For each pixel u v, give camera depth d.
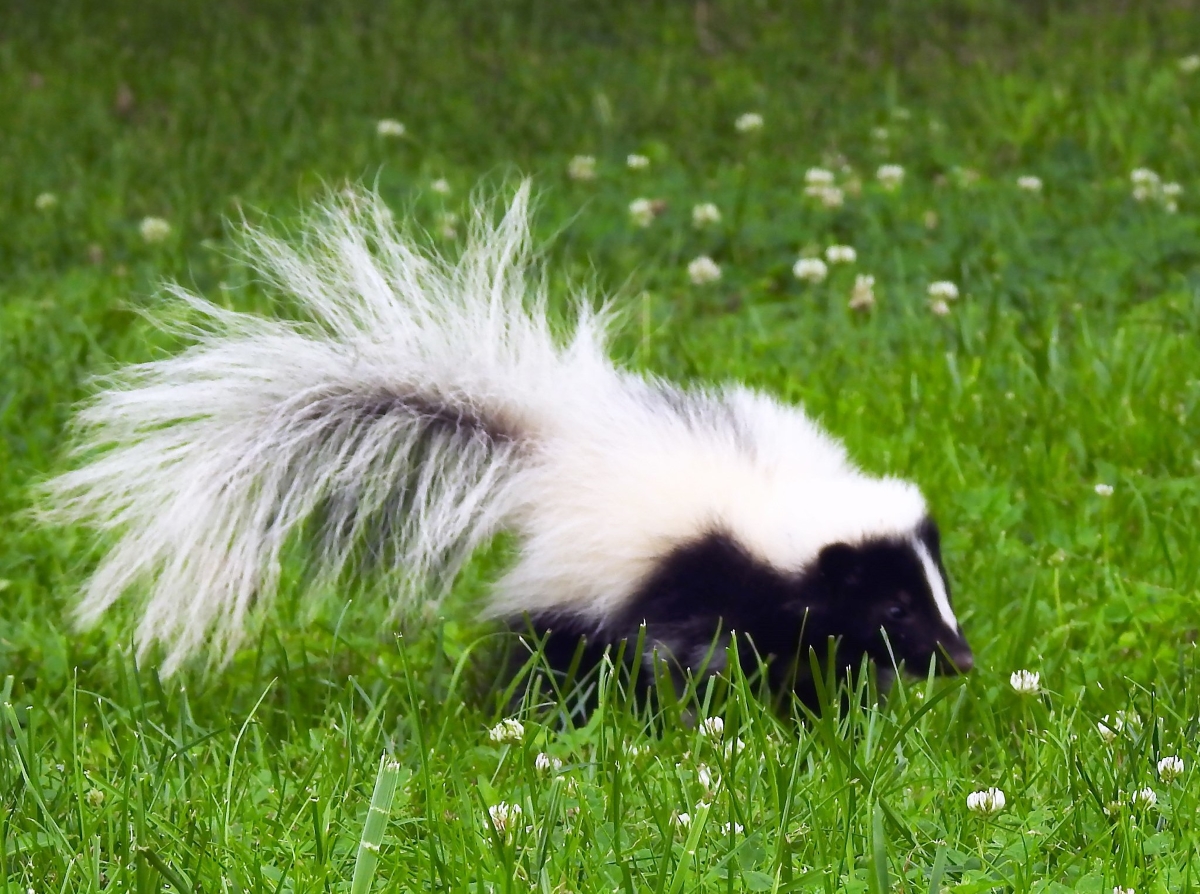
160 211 17.03
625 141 19.62
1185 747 6.60
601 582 8.01
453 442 8.30
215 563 8.09
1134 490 10.03
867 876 5.52
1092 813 6.10
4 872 5.70
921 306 13.80
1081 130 18.53
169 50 24.77
